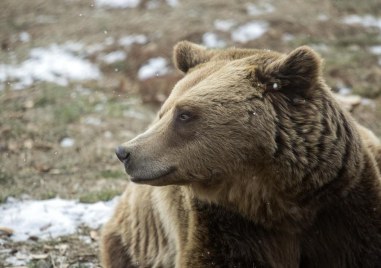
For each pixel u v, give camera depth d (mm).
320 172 8500
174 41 24156
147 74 22469
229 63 9023
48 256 11648
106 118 19469
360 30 24672
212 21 25578
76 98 21172
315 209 8766
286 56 8609
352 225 8820
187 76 9211
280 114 8523
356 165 8695
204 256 8844
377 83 20766
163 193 9570
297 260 9156
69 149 17219
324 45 23578
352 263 8953
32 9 30766
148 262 10391
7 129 18297
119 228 11047
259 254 8914
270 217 8773
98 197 14062
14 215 13273
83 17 28719
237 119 8469
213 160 8539
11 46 26812
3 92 22125
